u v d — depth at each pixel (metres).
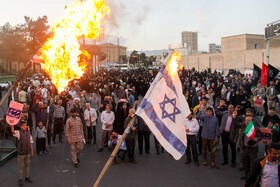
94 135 10.31
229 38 52.22
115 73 50.84
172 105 3.82
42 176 7.19
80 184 6.68
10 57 43.09
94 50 35.16
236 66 50.22
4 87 30.56
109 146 9.21
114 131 8.84
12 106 6.70
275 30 16.80
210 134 7.82
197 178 7.08
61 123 10.41
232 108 7.80
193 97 12.98
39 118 9.28
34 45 41.53
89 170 7.62
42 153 9.09
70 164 8.09
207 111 7.88
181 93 4.00
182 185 6.64
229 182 6.81
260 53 44.66
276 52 41.00
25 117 9.45
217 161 8.41
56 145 10.09
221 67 53.97
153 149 9.77
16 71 49.56
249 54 47.03
